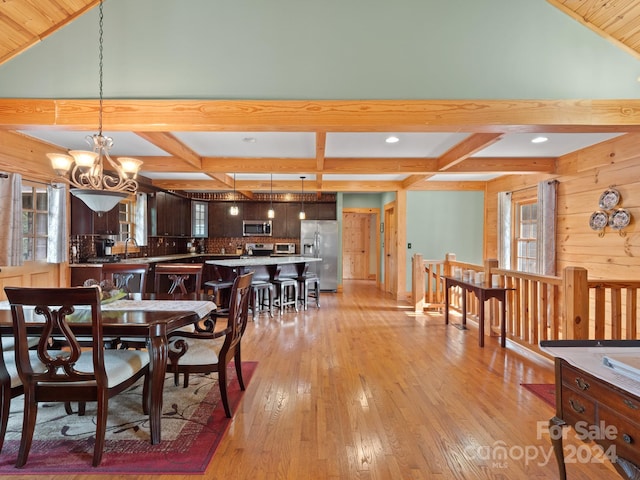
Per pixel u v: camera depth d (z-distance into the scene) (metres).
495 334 4.46
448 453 2.00
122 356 2.24
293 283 5.96
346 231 10.52
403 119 2.84
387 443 2.10
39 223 4.20
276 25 2.92
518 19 2.90
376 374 3.17
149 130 2.95
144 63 2.89
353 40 2.90
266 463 1.91
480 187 7.06
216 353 2.43
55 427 2.28
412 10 2.91
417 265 5.84
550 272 5.05
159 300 2.83
